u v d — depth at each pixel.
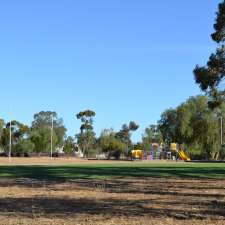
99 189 28.81
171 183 34.03
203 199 22.53
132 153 120.69
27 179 38.66
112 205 19.69
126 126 175.12
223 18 32.78
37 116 176.88
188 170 51.16
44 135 157.75
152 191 27.39
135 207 18.92
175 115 122.56
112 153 140.88
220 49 33.22
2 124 158.38
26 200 21.94
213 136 118.06
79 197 23.52
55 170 51.03
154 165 67.69
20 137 156.00
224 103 37.06
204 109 119.00
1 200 21.92
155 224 14.29
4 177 41.06
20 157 132.62
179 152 116.50
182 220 15.16
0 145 159.00
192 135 120.19
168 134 125.19
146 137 166.25
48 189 28.83
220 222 14.75
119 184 33.16
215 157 121.50
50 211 17.61
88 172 47.47
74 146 175.88
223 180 37.12
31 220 15.21
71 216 16.19
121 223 14.50
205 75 33.22
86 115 172.50
